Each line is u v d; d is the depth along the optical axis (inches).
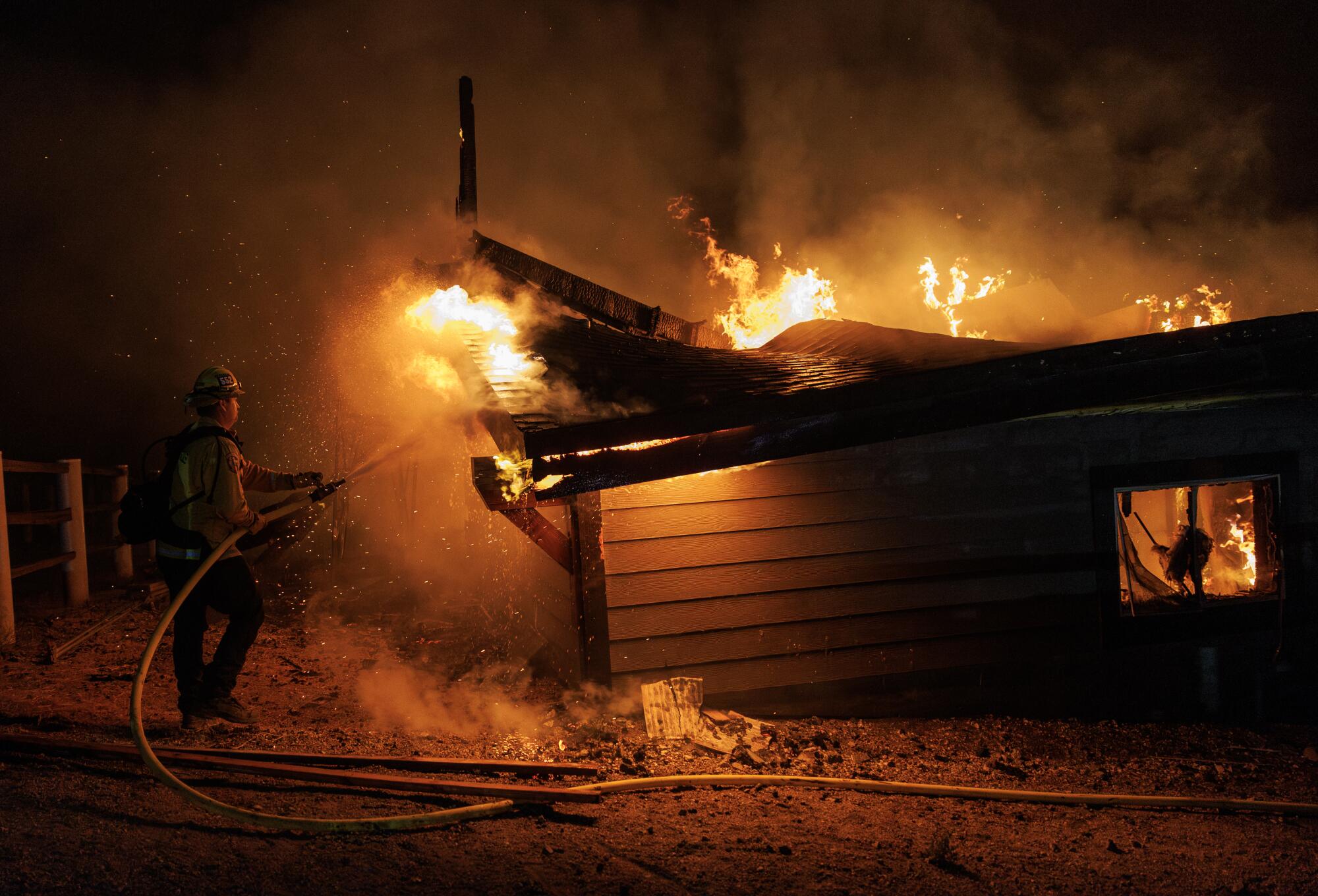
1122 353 215.5
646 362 250.1
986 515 258.8
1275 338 218.8
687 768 193.0
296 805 147.2
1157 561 339.3
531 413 195.2
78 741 161.3
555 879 127.3
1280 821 185.9
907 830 165.3
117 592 387.2
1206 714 271.4
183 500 187.3
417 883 120.3
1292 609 275.4
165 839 124.6
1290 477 275.0
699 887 130.8
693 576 237.6
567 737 209.9
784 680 244.1
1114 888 143.9
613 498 233.0
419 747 191.5
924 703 254.7
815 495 246.2
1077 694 264.7
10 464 301.9
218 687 193.0
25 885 104.2
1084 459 265.1
